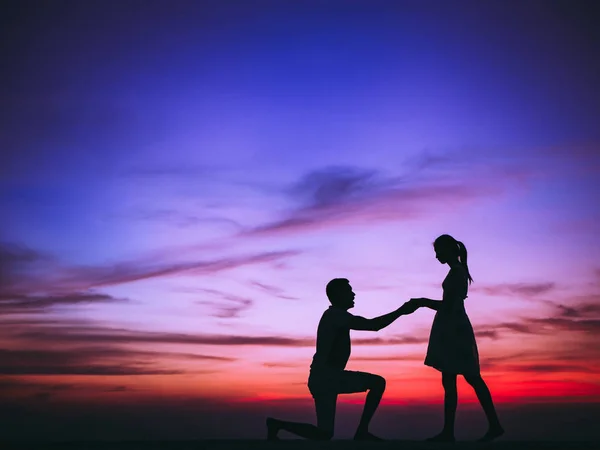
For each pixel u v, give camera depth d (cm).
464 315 539
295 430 515
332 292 564
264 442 451
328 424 527
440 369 530
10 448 443
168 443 448
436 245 564
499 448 435
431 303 547
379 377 536
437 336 537
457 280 539
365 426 523
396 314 545
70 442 454
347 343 548
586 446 445
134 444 447
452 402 525
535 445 446
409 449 427
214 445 438
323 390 533
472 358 528
